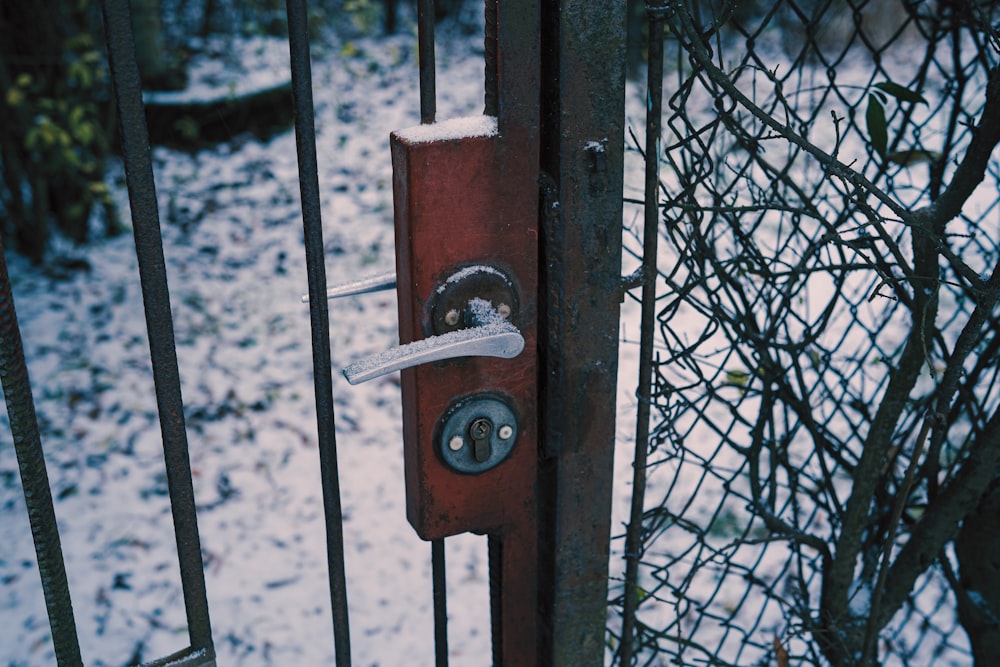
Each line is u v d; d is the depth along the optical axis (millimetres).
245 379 4098
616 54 989
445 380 1034
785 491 2873
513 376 1071
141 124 824
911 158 1467
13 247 5000
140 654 2768
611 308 1107
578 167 1021
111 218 5270
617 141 1026
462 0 8984
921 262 1282
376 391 4062
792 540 1568
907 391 1349
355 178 6129
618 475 3277
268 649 2791
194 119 6355
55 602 973
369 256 5184
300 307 4691
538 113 971
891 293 2061
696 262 1328
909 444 2092
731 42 4402
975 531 1478
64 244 5125
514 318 1041
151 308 890
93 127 5016
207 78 6828
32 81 4926
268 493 3443
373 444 3730
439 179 955
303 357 4289
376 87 7566
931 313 1295
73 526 3238
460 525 1129
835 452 1569
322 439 1016
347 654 1151
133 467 3553
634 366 3721
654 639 1477
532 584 1231
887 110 2809
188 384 4035
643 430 1214
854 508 1468
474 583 3045
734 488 3219
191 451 3639
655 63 1033
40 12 4766
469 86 7676
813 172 3594
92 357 4199
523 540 1189
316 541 3229
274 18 8219
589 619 1281
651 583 2852
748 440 3455
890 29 5504
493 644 1297
